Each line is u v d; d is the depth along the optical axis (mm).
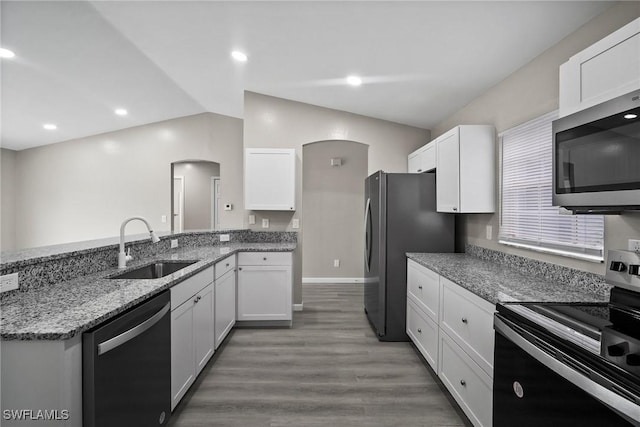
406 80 2883
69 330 1022
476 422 1714
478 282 1865
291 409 1982
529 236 2227
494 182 2654
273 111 3980
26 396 1027
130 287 1577
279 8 2127
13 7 2311
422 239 3148
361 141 4035
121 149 5473
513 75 2430
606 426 848
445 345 2160
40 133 5137
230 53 2922
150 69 3355
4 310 1213
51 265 1605
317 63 2877
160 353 1602
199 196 6652
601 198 1252
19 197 5703
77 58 3109
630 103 1118
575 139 1384
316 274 5559
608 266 1407
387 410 1984
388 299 3094
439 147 3023
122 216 5461
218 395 2127
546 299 1512
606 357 899
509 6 1702
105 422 1172
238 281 3318
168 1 2207
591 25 1734
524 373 1198
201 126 5340
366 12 1991
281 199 3721
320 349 2863
